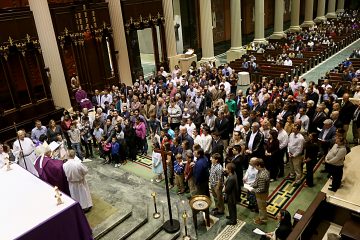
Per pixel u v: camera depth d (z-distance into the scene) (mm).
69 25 16000
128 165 11594
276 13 31406
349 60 19453
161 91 14641
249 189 8148
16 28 13445
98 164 11719
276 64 20500
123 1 18109
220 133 10961
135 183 10102
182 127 10047
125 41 18438
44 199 5992
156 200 9164
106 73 18406
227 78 16297
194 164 8586
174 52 21562
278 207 8727
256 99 12156
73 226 5777
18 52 13742
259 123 10375
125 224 8070
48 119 14852
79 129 11945
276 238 6465
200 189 8625
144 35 32312
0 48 13016
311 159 9133
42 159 8055
